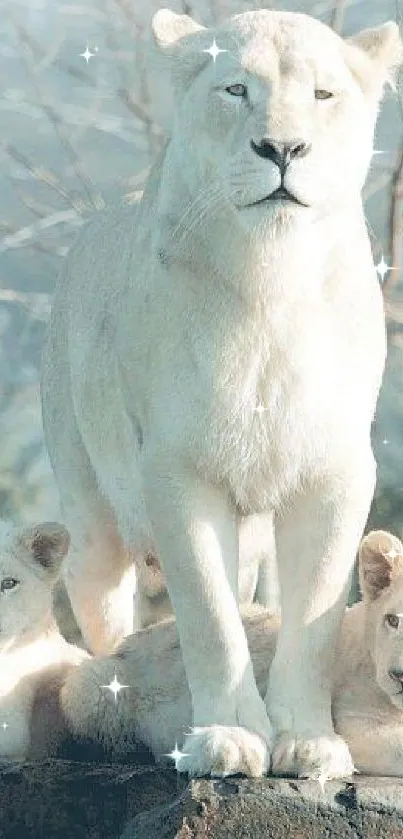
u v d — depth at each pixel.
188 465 11.30
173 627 12.87
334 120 10.96
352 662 11.92
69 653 13.27
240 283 10.98
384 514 19.36
